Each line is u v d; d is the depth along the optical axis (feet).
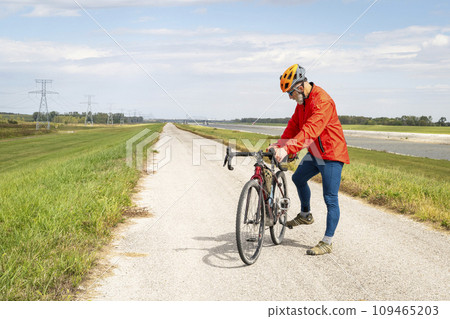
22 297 11.19
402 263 14.58
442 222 20.16
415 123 632.79
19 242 15.14
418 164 84.53
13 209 20.77
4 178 51.85
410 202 24.34
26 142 178.81
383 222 21.09
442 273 13.56
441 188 29.96
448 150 155.02
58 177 34.35
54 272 12.35
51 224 17.54
